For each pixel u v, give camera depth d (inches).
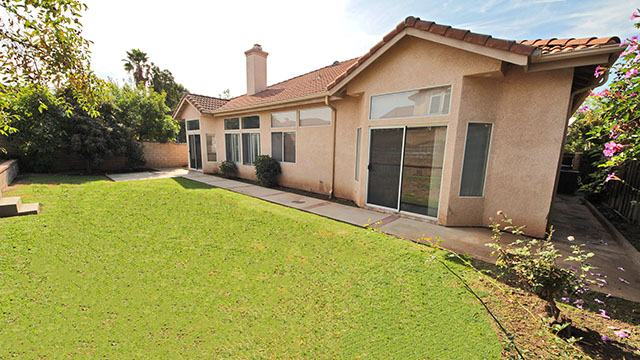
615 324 107.0
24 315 106.3
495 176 225.8
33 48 114.2
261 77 556.4
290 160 412.2
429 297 124.2
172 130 803.4
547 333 91.0
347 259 163.6
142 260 156.9
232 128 521.3
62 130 488.1
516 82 209.8
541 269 99.6
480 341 96.3
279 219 241.8
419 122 243.0
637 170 232.8
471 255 172.9
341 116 332.8
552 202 210.8
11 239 173.8
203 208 270.1
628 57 121.0
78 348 91.1
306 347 94.2
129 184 396.8
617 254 181.6
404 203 263.7
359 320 108.6
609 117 145.1
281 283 135.9
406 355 90.5
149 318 107.6
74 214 232.1
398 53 249.4
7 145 451.2
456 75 217.3
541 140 204.5
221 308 115.0
